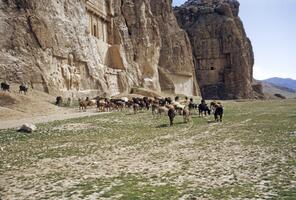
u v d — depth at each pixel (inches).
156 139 1181.7
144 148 1015.0
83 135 1294.3
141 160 845.2
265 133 1199.6
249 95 5851.4
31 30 2498.8
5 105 1941.4
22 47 2421.3
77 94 2773.1
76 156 917.8
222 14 6136.8
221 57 5915.4
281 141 1021.2
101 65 3312.0
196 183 617.0
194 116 1903.3
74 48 2876.5
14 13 2460.6
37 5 2581.2
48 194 580.4
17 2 2506.2
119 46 3762.3
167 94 4136.3
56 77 2610.7
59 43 2696.9
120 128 1476.4
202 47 5930.1
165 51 4859.7
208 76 5915.4
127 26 4156.0
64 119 1744.6
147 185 612.4
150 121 1695.4
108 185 621.3
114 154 935.7
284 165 721.0
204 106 1916.8
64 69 2728.8
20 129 1363.2
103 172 730.8
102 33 3639.3
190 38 5999.0
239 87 5812.0
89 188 605.6
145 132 1355.8
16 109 1920.5
